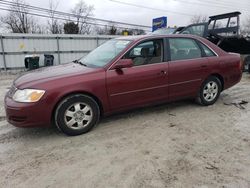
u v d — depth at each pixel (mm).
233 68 5082
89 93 3656
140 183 2535
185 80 4492
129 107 4070
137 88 4008
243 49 9180
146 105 4254
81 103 3631
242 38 9016
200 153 3113
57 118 3512
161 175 2664
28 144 3459
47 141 3537
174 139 3521
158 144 3377
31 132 3865
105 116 4062
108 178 2633
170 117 4406
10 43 12406
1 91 7195
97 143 3438
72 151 3225
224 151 3156
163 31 9008
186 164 2865
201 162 2902
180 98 4594
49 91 3357
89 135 3703
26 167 2867
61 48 13852
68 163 2938
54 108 3488
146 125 4055
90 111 3738
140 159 2996
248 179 2572
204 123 4109
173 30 8820
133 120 4281
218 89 5043
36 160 3020
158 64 4180
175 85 4398
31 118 3336
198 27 8781
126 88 3908
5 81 9352
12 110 3330
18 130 3963
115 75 3791
